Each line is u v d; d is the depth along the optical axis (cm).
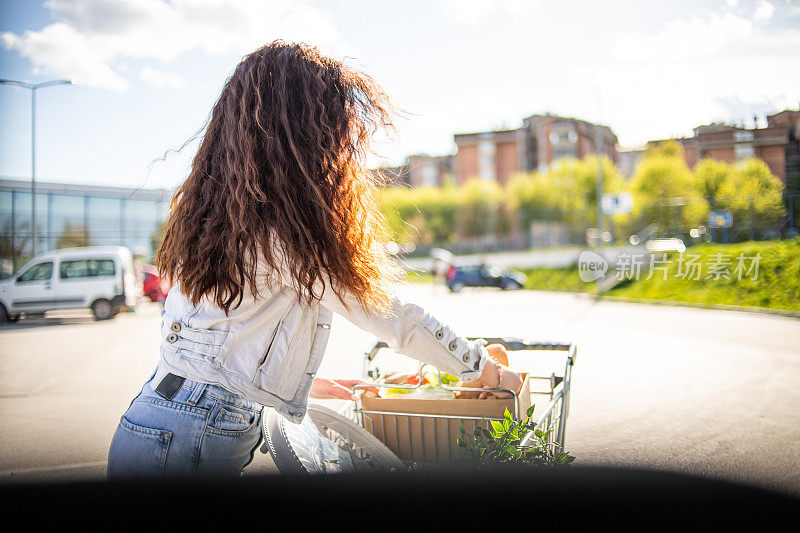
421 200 5766
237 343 148
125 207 3241
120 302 1698
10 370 846
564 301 1958
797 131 2866
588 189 5372
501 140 8175
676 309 1584
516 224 5578
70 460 427
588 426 499
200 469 145
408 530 176
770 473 368
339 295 151
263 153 147
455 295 2434
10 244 2866
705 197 3022
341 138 155
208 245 145
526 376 251
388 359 820
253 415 154
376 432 233
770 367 748
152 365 861
